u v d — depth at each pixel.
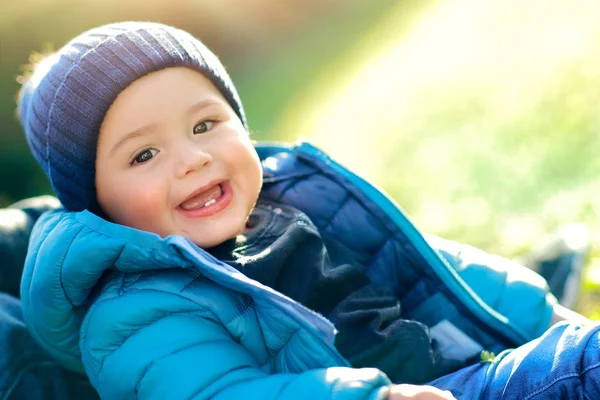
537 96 5.09
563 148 4.15
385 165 4.59
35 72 2.00
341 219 2.05
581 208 3.43
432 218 3.71
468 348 1.78
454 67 6.33
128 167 1.71
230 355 1.47
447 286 1.89
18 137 5.48
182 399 1.39
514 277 2.05
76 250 1.56
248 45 7.82
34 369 1.78
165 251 1.51
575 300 2.45
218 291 1.58
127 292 1.57
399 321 1.75
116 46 1.73
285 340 1.57
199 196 1.73
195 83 1.77
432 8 8.39
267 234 1.81
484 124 4.89
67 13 6.54
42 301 1.61
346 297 1.77
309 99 6.29
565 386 1.43
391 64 6.88
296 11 8.39
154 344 1.48
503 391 1.51
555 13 6.99
